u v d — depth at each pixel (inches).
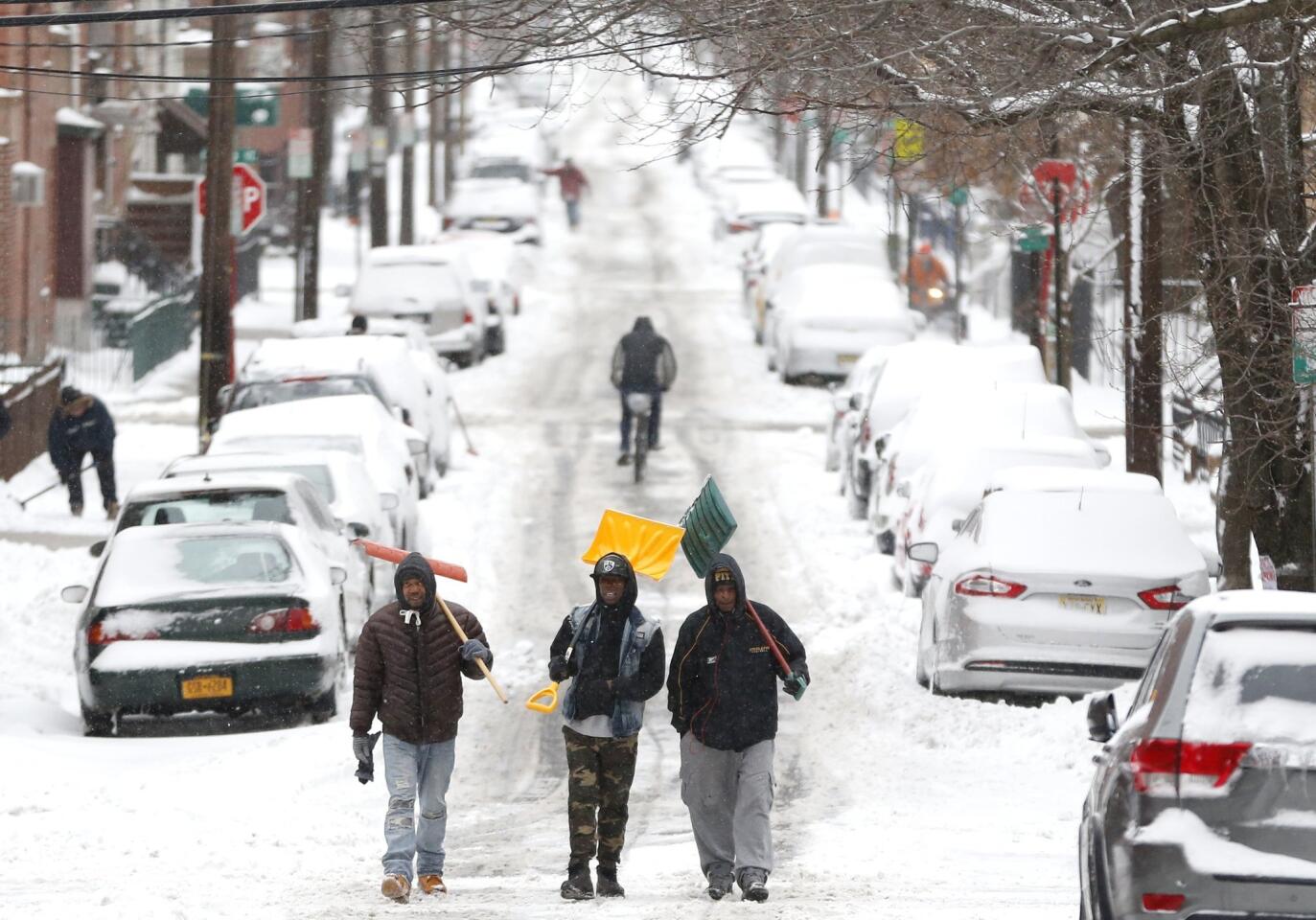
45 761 1919.3
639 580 2999.5
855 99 1843.0
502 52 1985.7
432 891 1406.3
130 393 5280.5
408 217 7819.9
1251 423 2068.2
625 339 3949.3
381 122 6668.3
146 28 6555.1
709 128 1920.5
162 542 2150.6
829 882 1439.5
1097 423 4694.9
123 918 1261.1
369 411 3154.5
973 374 3457.2
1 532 3324.3
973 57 1823.3
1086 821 1127.0
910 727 2076.8
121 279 6471.5
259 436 3048.7
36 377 4207.7
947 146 2066.9
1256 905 968.9
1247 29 1930.4
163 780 1834.4
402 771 1390.3
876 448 3319.4
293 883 1439.5
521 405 5093.5
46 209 5521.7
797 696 1384.1
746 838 1364.4
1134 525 2144.4
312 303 5285.4
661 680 1400.1
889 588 2918.3
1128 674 2076.8
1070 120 2223.2
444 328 5639.8
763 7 1775.3
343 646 2279.8
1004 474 2285.9
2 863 1507.1
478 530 3408.0
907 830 1667.1
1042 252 3818.9
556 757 2036.2
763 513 3602.4
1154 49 1823.3
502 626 2706.7
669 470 4077.3
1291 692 1003.3
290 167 4825.3
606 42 1861.5
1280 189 2012.8
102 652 2090.3
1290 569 2105.1
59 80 5625.0
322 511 2402.8
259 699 2098.9
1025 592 2087.8
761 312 6299.2
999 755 1983.3
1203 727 996.6
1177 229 2716.5
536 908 1337.4
